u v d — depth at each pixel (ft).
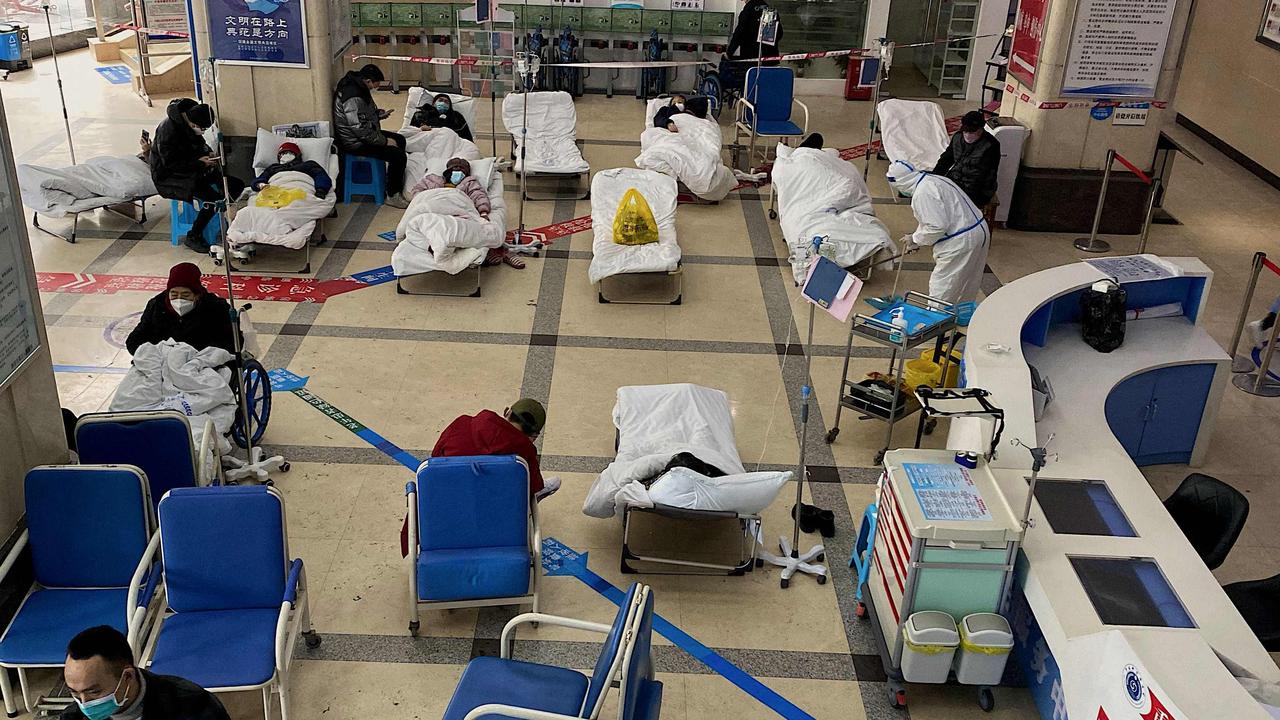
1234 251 32.12
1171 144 32.89
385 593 16.46
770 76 36.96
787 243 29.30
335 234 30.14
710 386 22.91
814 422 21.81
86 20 51.78
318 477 19.10
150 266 27.55
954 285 24.89
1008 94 34.94
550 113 36.04
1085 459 15.94
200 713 10.75
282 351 23.40
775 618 16.37
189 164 27.55
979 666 13.88
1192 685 11.32
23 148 35.86
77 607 13.92
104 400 21.31
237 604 13.94
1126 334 20.89
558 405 21.77
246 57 31.45
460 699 12.30
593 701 10.98
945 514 13.80
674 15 45.27
